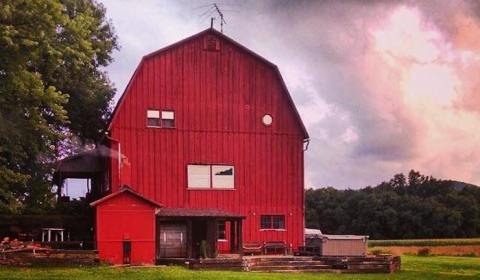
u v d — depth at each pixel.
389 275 35.34
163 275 29.69
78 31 40.16
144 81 43.78
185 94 44.47
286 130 46.03
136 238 38.06
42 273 30.38
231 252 42.88
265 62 46.03
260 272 34.75
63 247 39.62
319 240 40.25
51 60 38.00
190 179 43.91
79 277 28.84
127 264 37.16
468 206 125.62
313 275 33.44
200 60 45.00
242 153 45.00
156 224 39.47
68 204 45.56
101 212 37.72
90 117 50.69
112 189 42.22
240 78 45.56
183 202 43.59
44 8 35.06
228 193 44.38
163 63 44.28
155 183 43.22
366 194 131.88
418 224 122.88
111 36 53.38
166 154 43.66
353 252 39.72
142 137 43.34
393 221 123.94
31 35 34.50
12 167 43.75
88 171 46.62
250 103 45.56
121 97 43.31
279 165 45.56
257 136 45.44
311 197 138.50
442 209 123.38
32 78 35.22
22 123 37.28
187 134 44.19
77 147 49.66
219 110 44.97
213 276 29.47
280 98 46.12
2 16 33.19
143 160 43.16
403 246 86.94
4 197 37.97
